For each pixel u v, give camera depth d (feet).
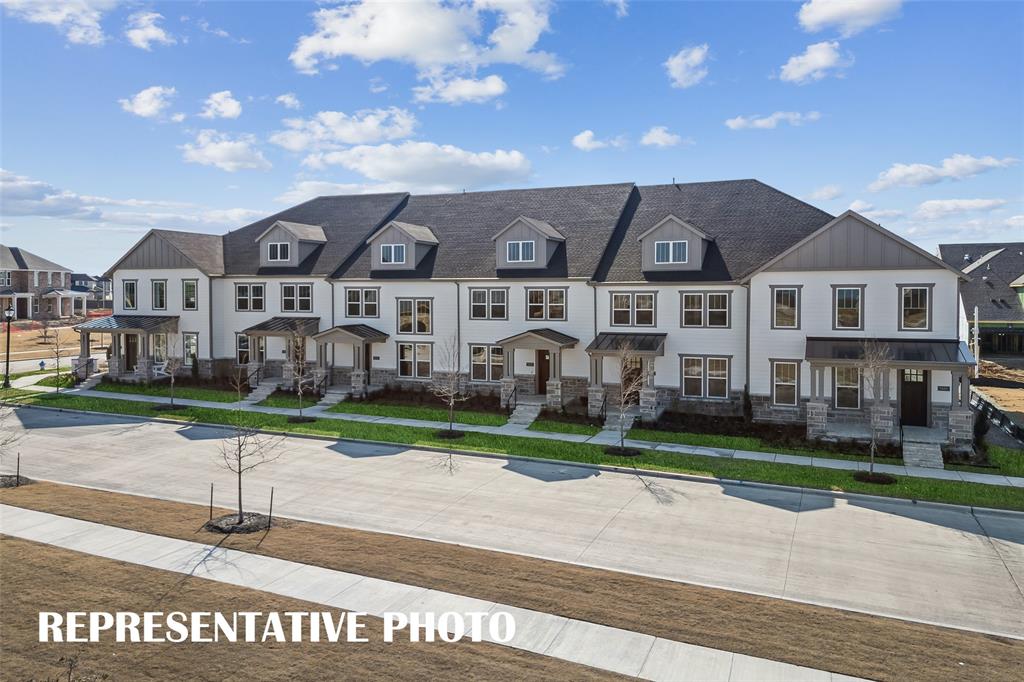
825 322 97.19
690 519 64.08
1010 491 72.13
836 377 97.04
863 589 48.73
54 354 203.41
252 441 97.14
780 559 54.29
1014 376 152.46
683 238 108.27
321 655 38.81
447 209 141.18
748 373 101.45
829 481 75.51
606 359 112.47
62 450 91.09
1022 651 40.01
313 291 135.54
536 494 72.08
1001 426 99.91
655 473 79.61
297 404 121.60
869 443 88.02
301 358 130.52
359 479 77.61
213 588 47.52
